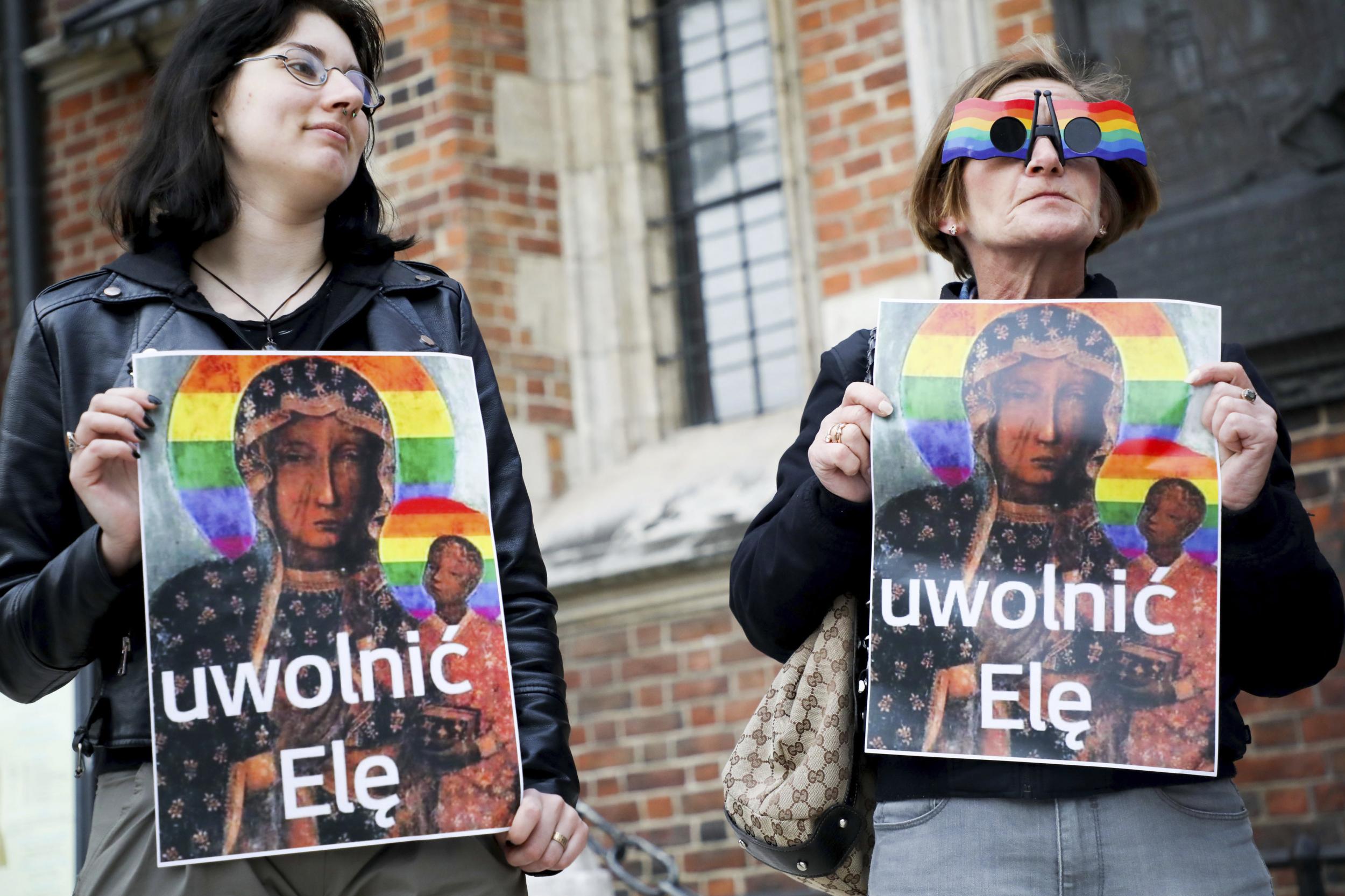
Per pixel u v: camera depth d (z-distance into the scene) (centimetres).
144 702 242
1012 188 285
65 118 975
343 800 238
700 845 688
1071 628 260
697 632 701
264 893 240
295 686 239
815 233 753
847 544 273
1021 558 263
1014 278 291
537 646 264
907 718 260
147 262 264
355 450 250
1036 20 661
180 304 260
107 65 952
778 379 797
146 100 277
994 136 283
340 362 252
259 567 242
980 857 257
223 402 246
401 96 827
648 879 699
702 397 823
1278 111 588
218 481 243
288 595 242
